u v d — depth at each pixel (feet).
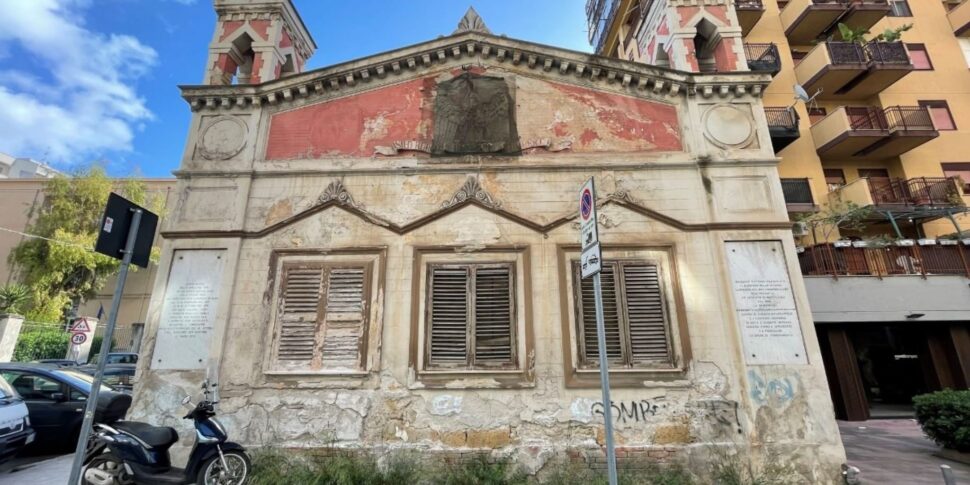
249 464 21.44
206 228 27.96
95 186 95.09
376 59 31.01
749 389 24.71
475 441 24.41
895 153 62.18
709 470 23.52
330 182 29.12
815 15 64.54
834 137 59.82
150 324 26.35
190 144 29.84
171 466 22.34
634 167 28.81
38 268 87.40
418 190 28.84
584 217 17.11
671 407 24.76
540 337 25.88
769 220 27.32
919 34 69.15
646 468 23.72
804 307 25.76
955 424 28.81
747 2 64.34
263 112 30.66
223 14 33.86
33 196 105.91
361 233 28.04
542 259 27.22
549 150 29.55
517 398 25.02
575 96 30.86
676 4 33.30
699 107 30.09
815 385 24.68
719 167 28.66
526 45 31.12
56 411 29.19
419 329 26.20
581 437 24.38
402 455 23.36
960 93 65.98
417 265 27.27
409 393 25.21
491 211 28.12
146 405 25.13
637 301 26.68
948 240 49.75
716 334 25.80
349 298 26.94
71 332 68.03
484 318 26.55
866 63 60.49
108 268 93.66
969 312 46.96
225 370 25.62
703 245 27.30
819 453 23.71
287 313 26.78
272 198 28.84
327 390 25.39
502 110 30.50
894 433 39.09
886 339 52.21
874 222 60.03
